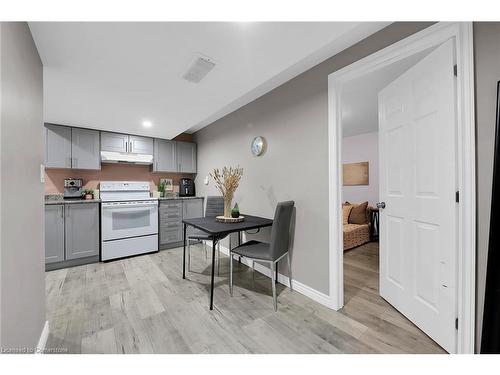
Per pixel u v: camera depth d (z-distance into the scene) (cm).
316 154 201
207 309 188
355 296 209
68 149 325
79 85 208
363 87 250
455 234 127
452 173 128
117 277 258
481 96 115
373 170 457
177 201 394
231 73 192
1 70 84
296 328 162
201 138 432
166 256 341
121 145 372
